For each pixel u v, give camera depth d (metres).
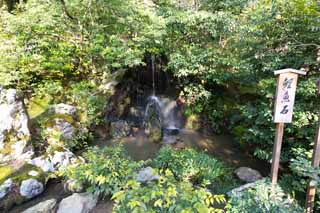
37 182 3.62
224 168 4.57
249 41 4.64
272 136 4.15
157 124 6.55
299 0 3.63
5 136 4.16
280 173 4.23
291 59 4.00
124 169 3.50
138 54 5.91
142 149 5.70
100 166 3.37
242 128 6.08
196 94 7.06
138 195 2.16
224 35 6.53
